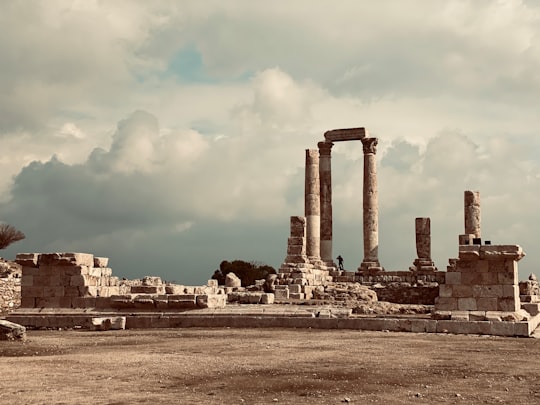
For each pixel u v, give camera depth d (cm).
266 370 1678
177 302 3347
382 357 1955
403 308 4009
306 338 2553
